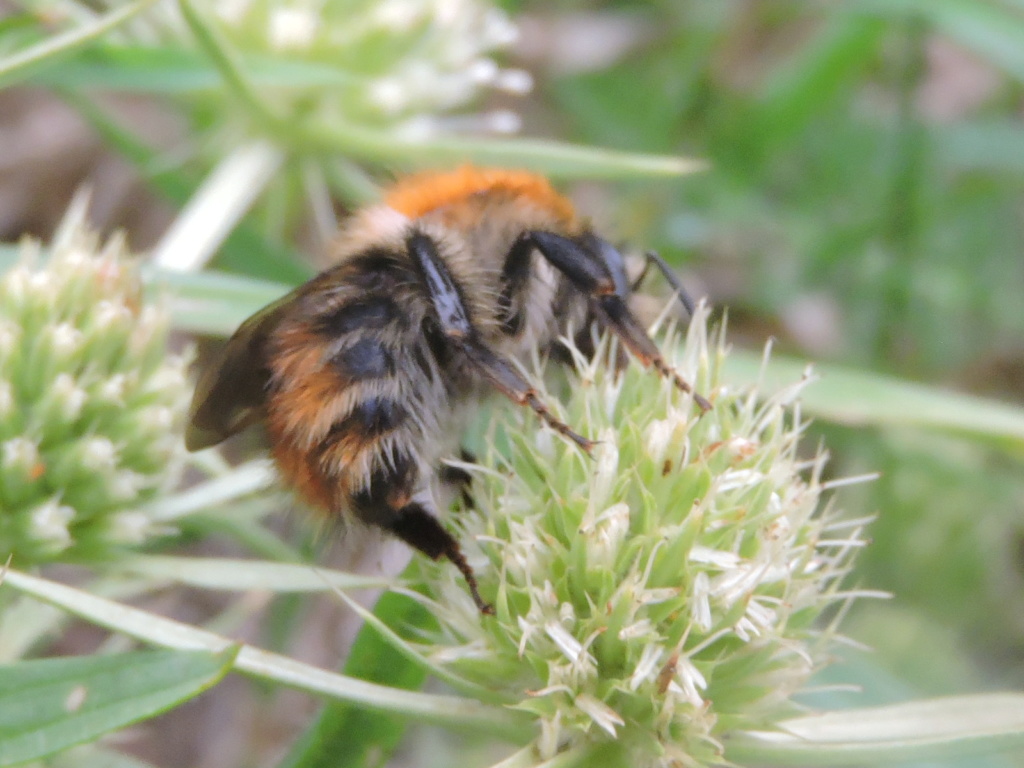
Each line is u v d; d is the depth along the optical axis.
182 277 0.08
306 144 0.09
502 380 0.06
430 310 0.07
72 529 0.07
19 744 0.06
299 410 0.07
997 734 0.06
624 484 0.06
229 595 0.09
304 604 0.09
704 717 0.06
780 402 0.06
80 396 0.07
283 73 0.08
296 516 0.07
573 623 0.06
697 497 0.06
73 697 0.06
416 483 0.07
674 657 0.06
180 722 0.09
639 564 0.06
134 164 0.09
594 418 0.07
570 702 0.06
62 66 0.08
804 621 0.06
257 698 0.09
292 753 0.07
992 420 0.08
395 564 0.07
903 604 0.09
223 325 0.08
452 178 0.07
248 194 0.09
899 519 0.09
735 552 0.06
